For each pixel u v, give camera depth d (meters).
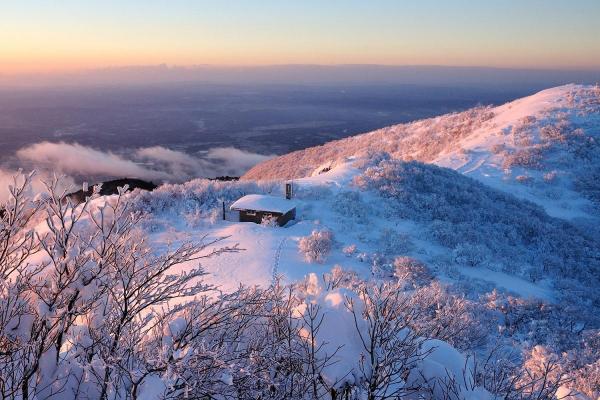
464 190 44.00
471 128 82.38
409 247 30.80
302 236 30.25
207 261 23.77
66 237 3.30
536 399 4.15
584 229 44.97
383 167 45.91
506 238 35.59
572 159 61.16
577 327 19.86
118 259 3.44
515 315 20.17
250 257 25.06
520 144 66.44
